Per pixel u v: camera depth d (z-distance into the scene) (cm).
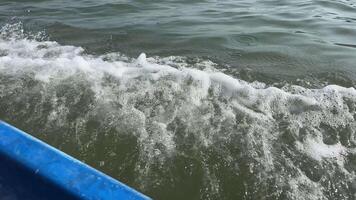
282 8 945
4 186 191
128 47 673
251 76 574
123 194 176
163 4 952
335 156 407
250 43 708
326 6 970
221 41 711
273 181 369
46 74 542
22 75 537
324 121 463
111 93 502
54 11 871
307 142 427
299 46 698
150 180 362
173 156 394
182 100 495
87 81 528
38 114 451
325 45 708
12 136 208
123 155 392
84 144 404
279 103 497
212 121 455
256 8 941
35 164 193
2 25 761
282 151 411
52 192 182
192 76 548
